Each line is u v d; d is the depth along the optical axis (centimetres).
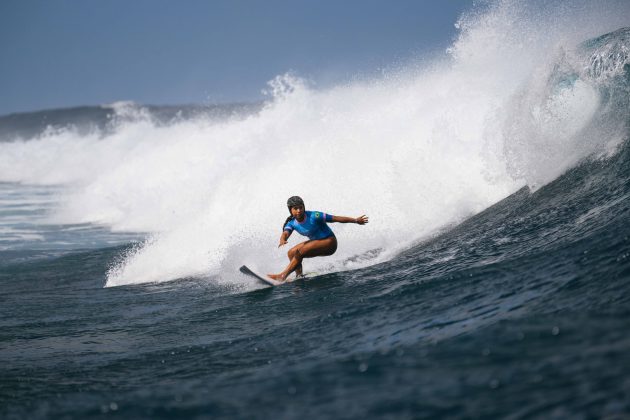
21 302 3341
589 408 938
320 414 1100
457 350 1296
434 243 3055
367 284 2522
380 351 1435
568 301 1565
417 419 1022
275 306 2481
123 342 2325
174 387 1437
